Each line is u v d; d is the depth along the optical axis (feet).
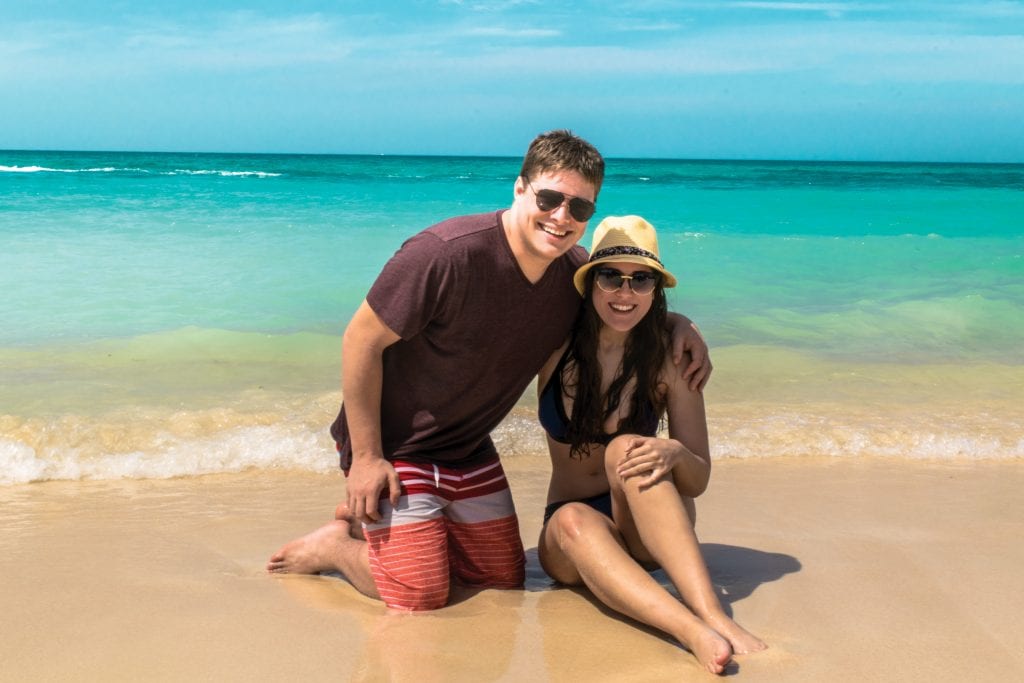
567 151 9.95
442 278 10.20
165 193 76.64
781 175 172.86
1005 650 9.45
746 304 32.09
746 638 9.47
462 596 11.12
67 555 11.96
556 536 10.85
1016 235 54.39
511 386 11.21
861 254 45.21
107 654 9.20
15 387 19.69
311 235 46.70
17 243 41.27
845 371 23.22
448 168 184.85
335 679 8.74
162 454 16.16
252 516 13.75
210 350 23.70
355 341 10.70
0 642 9.41
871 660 9.18
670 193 98.84
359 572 11.14
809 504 14.38
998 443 17.71
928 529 13.28
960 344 26.45
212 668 8.93
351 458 11.49
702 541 12.76
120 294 30.58
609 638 9.82
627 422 11.43
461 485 11.47
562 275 10.93
